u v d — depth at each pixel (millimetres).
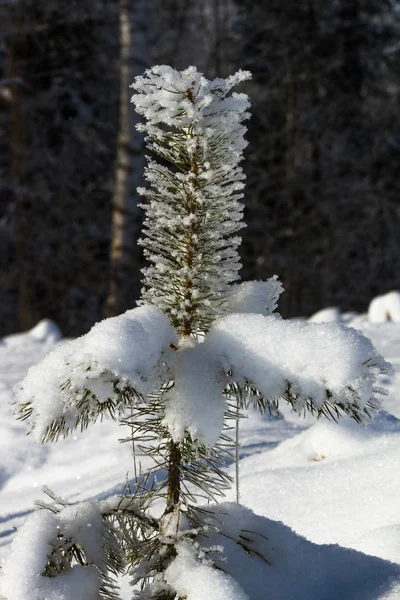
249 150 20328
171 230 1623
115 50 17766
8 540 2891
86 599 1490
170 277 1631
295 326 1483
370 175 22641
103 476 3717
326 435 2979
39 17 17172
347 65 22578
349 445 2906
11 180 17906
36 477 4027
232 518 1693
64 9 16766
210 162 1599
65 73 17219
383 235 23297
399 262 23219
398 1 22812
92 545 1558
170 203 1661
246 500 2566
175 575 1471
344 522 2254
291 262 20578
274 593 1558
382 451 2699
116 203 12789
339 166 21547
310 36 21250
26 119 17078
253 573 1571
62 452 4277
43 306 18297
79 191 18125
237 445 1692
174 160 1622
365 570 1713
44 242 17734
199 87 1518
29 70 17391
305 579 1625
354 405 1431
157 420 1598
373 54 22547
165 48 19703
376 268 23125
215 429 1438
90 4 16656
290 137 20656
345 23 22156
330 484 2518
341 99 21281
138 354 1349
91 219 18750
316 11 21469
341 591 1631
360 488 2414
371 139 22594
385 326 8859
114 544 1587
